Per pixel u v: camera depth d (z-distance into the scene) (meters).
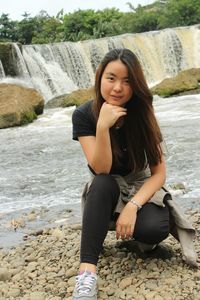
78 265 3.30
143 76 2.95
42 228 4.68
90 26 42.91
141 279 3.01
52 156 8.69
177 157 7.58
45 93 20.94
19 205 5.73
